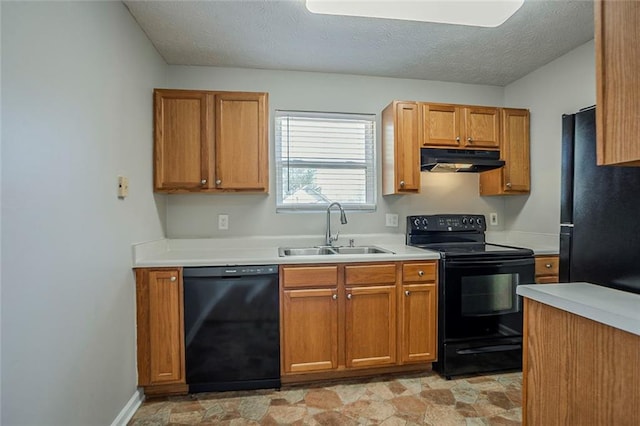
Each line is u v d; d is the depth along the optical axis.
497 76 2.94
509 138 2.81
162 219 2.51
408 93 2.99
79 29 1.42
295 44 2.34
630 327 0.86
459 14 1.93
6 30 1.02
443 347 2.28
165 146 2.32
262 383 2.12
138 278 1.98
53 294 1.23
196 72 2.66
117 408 1.73
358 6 1.85
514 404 1.96
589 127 1.39
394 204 2.95
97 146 1.57
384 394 2.07
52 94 1.24
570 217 1.87
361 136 2.92
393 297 2.26
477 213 3.12
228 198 2.70
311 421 1.80
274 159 2.77
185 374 2.03
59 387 1.26
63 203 1.30
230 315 2.07
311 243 2.79
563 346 1.08
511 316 2.37
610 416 0.94
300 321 2.14
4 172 1.01
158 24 2.06
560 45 2.39
